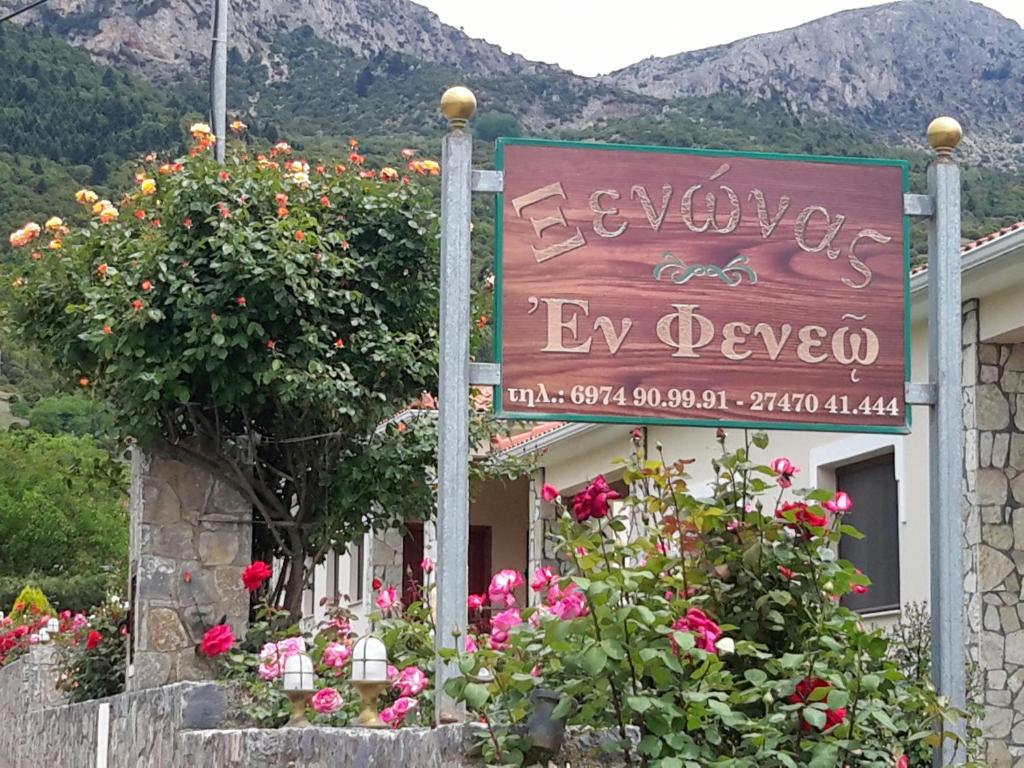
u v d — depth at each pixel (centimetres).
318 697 600
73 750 984
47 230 967
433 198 967
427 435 973
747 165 564
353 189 962
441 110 549
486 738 475
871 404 561
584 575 505
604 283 550
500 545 2105
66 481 1071
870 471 1181
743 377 554
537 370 543
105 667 1032
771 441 1291
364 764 531
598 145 555
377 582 811
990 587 1027
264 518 953
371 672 587
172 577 920
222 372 884
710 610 527
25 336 956
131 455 988
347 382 895
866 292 566
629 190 556
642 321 551
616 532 556
